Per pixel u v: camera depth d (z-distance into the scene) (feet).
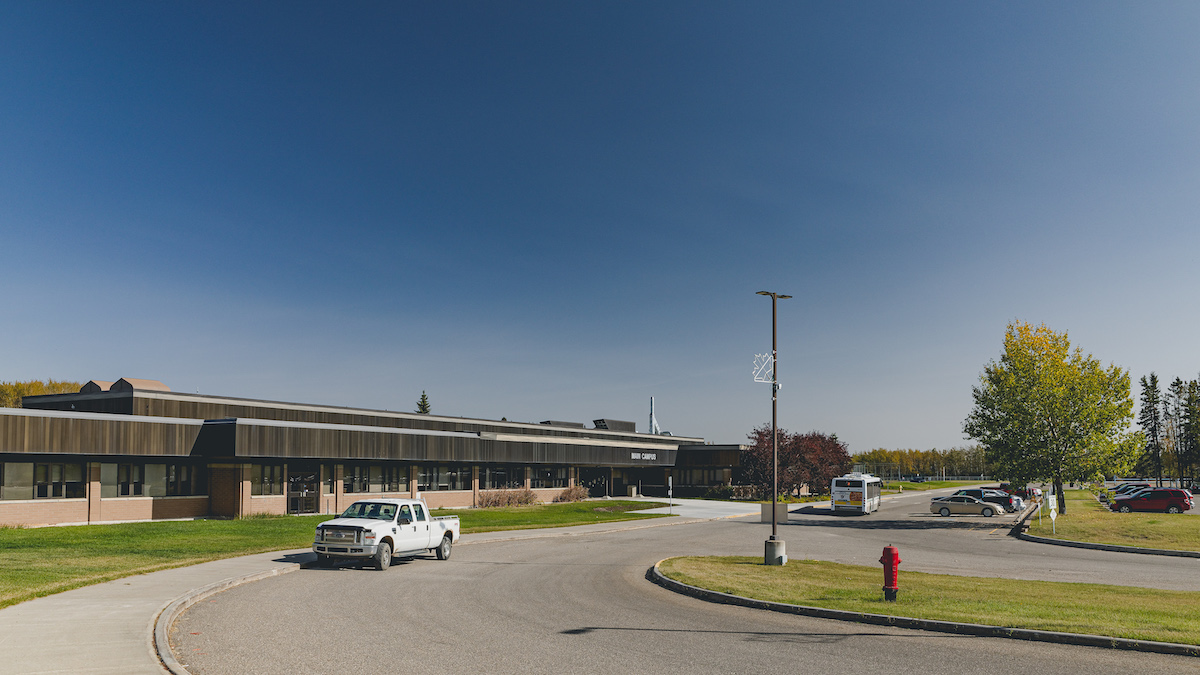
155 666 35.94
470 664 38.47
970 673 37.32
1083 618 49.37
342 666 37.83
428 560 88.02
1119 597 60.29
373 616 51.47
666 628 48.42
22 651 38.58
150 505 127.24
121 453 117.39
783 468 246.06
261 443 130.93
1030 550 105.29
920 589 64.49
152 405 142.20
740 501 234.58
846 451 278.46
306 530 114.11
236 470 134.51
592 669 37.76
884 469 426.51
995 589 64.69
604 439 244.22
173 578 65.57
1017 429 152.05
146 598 54.65
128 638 41.50
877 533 132.77
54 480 114.42
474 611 53.88
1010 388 153.17
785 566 81.82
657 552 98.78
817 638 45.52
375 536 77.51
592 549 102.37
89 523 116.37
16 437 105.50
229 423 127.54
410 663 38.55
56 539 94.27
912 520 163.53
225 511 134.41
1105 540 112.27
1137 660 39.86
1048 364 151.74
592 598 60.75
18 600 53.01
